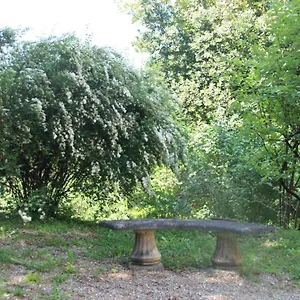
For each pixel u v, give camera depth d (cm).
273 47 802
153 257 525
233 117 1074
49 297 397
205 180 935
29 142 751
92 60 823
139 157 835
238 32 1440
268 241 714
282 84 772
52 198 858
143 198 957
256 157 823
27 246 596
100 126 801
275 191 929
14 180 809
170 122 894
